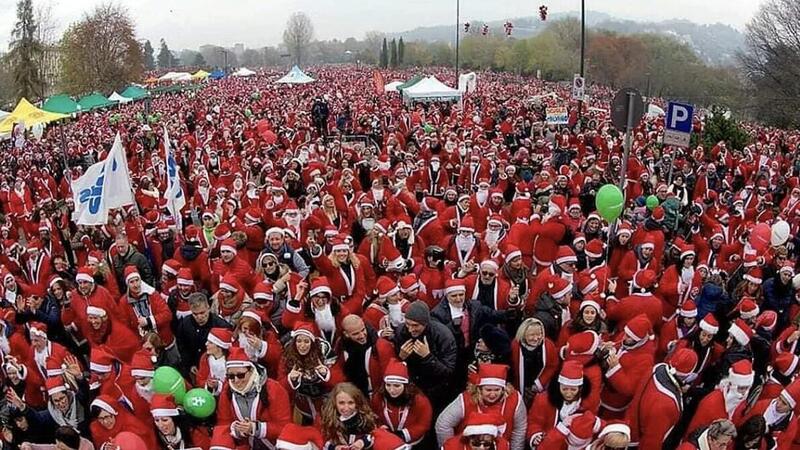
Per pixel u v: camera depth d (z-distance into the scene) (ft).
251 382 16.65
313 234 30.89
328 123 101.40
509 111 112.47
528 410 17.90
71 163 77.15
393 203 36.60
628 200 45.06
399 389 16.14
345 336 18.49
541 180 44.39
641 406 16.33
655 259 28.12
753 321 22.17
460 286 20.39
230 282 23.09
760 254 29.58
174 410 16.42
